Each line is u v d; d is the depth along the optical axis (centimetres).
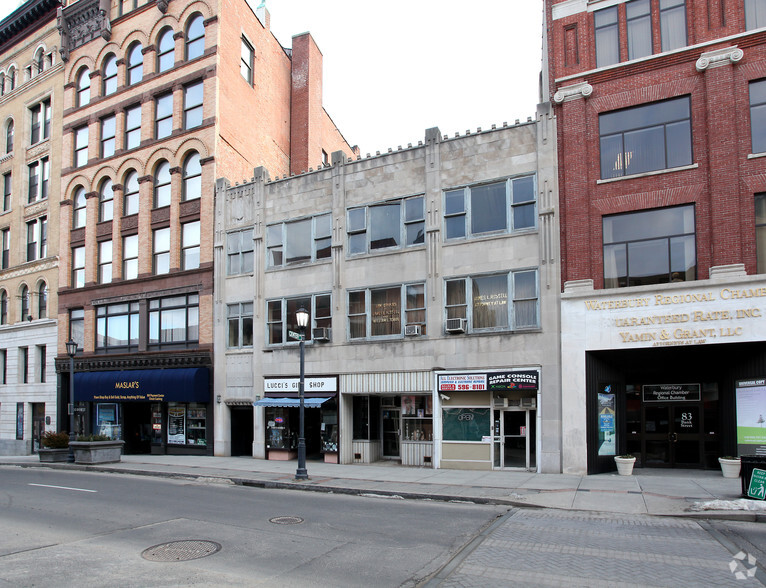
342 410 2255
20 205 3697
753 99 1733
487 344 1995
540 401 1891
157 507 1348
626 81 1903
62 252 3319
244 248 2639
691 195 1770
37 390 3384
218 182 2733
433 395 2058
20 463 2477
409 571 834
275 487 1720
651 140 1866
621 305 1803
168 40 3044
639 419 2016
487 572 828
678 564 863
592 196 1906
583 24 1997
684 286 1720
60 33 3444
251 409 2658
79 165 3353
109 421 3028
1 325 3691
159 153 2961
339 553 927
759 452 1652
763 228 1681
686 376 1972
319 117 3647
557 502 1359
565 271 1914
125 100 3136
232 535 1052
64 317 3262
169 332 2855
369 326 2244
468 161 2114
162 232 2948
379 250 2259
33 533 1084
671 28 1880
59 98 3528
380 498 1505
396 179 2262
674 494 1414
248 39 3094
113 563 877
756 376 1672
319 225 2445
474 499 1421
